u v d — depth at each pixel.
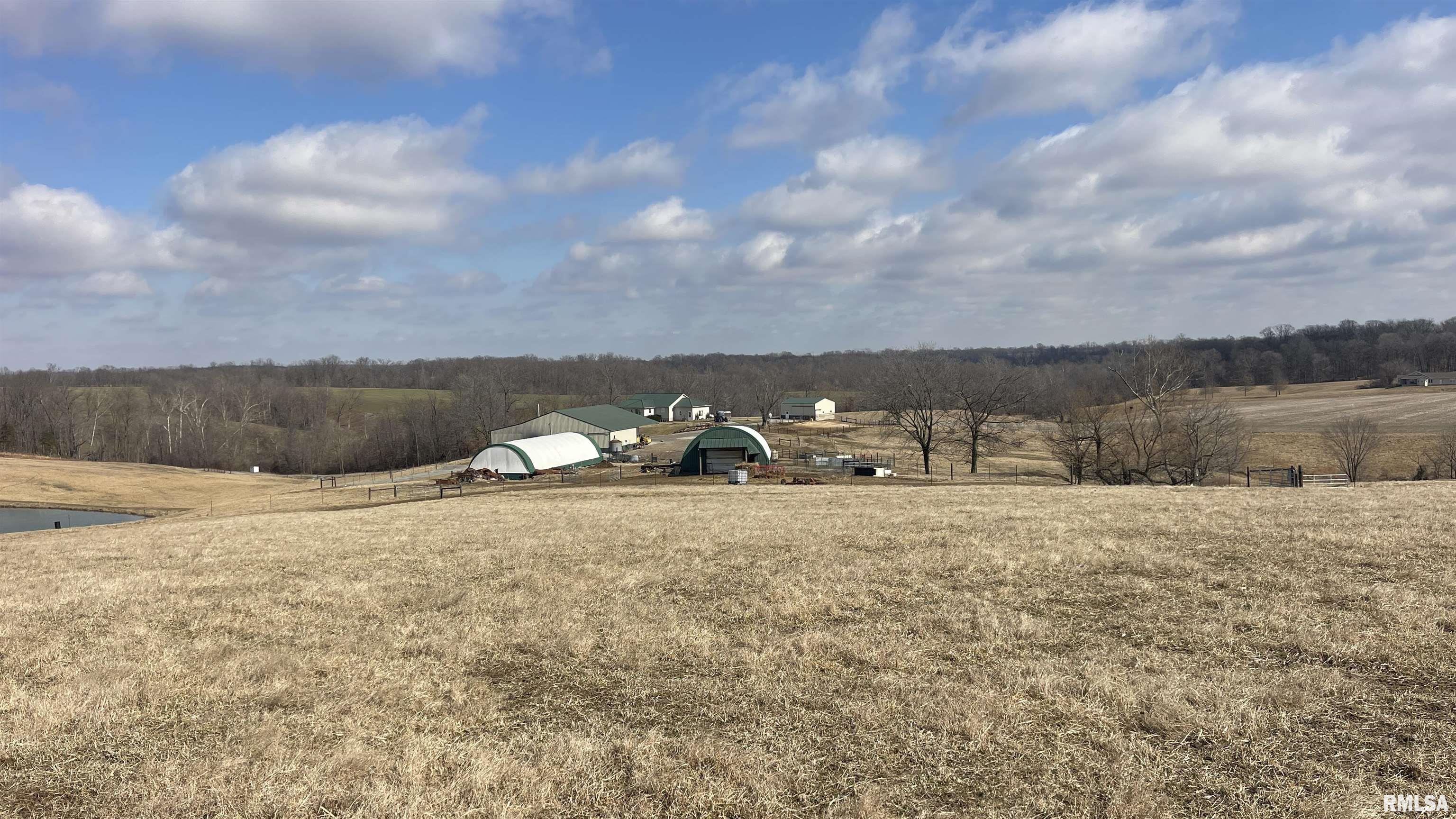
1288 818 6.10
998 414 66.00
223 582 16.64
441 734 8.19
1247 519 19.77
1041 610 12.31
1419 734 7.34
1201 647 10.16
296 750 7.75
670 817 6.44
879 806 6.41
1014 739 7.64
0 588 16.75
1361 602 11.63
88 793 7.02
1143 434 55.47
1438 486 28.19
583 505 32.47
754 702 8.87
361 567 18.27
